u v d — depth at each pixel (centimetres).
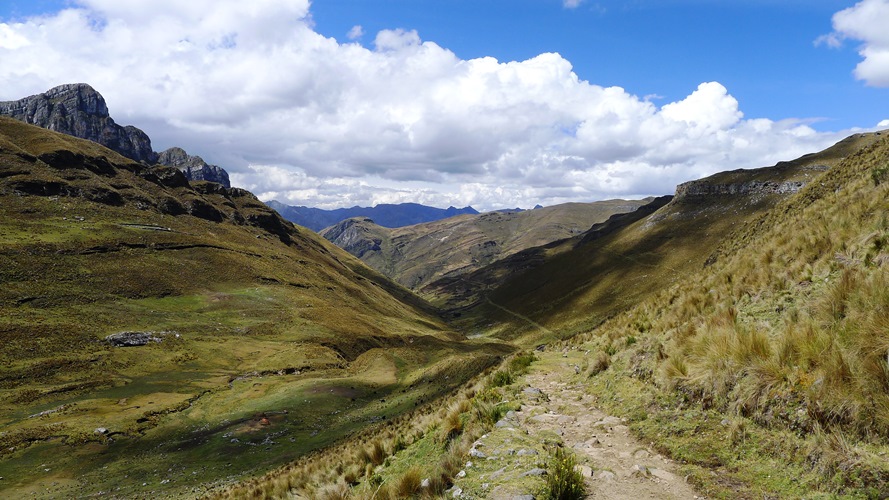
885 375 579
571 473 655
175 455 4828
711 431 763
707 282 1542
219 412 6444
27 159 16225
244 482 3328
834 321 748
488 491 667
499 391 1413
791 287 1040
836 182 2961
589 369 1415
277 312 13250
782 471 601
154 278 12731
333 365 10038
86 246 12731
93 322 9644
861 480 513
